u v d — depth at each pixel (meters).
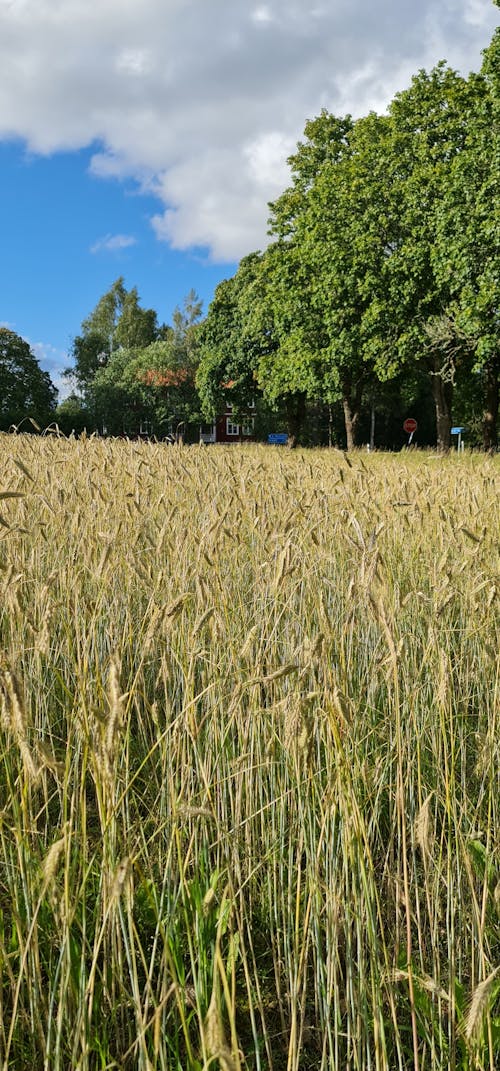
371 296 27.55
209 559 3.70
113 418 65.56
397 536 5.85
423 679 4.09
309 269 30.91
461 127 24.59
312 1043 2.58
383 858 3.25
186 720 2.48
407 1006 2.60
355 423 33.25
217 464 8.56
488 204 20.33
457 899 2.93
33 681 3.79
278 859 3.04
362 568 2.60
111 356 71.06
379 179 26.73
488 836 2.80
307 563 4.19
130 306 77.50
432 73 26.28
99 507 5.25
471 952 2.67
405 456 20.97
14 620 3.36
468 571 4.58
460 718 3.93
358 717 3.58
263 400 43.50
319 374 31.91
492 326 21.33
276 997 2.73
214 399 43.12
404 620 4.45
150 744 3.81
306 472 8.80
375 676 3.77
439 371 25.52
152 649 3.53
